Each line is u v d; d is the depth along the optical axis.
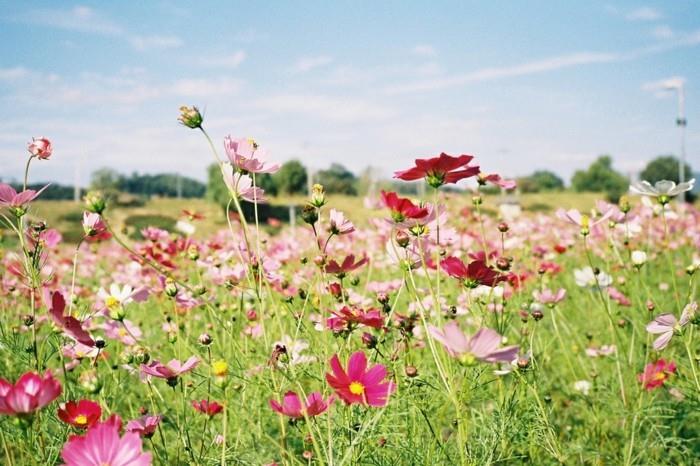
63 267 6.29
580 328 3.86
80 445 1.28
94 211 1.46
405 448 1.86
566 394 2.96
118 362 2.76
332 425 1.88
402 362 1.95
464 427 1.75
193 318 3.43
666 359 2.96
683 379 2.47
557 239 6.93
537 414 2.11
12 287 3.13
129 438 1.31
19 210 1.91
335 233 1.98
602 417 2.79
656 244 6.57
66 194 33.72
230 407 2.21
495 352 1.33
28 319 2.06
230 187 1.56
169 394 2.80
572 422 2.92
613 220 3.38
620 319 3.42
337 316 1.88
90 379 1.80
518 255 4.78
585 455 2.49
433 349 1.47
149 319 3.82
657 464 2.27
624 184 45.81
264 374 2.10
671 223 8.55
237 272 2.63
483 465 1.86
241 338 2.78
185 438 1.93
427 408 2.07
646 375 2.55
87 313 2.35
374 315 1.85
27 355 2.07
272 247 4.21
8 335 2.15
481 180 2.14
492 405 2.40
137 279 4.16
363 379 1.51
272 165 1.61
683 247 6.97
